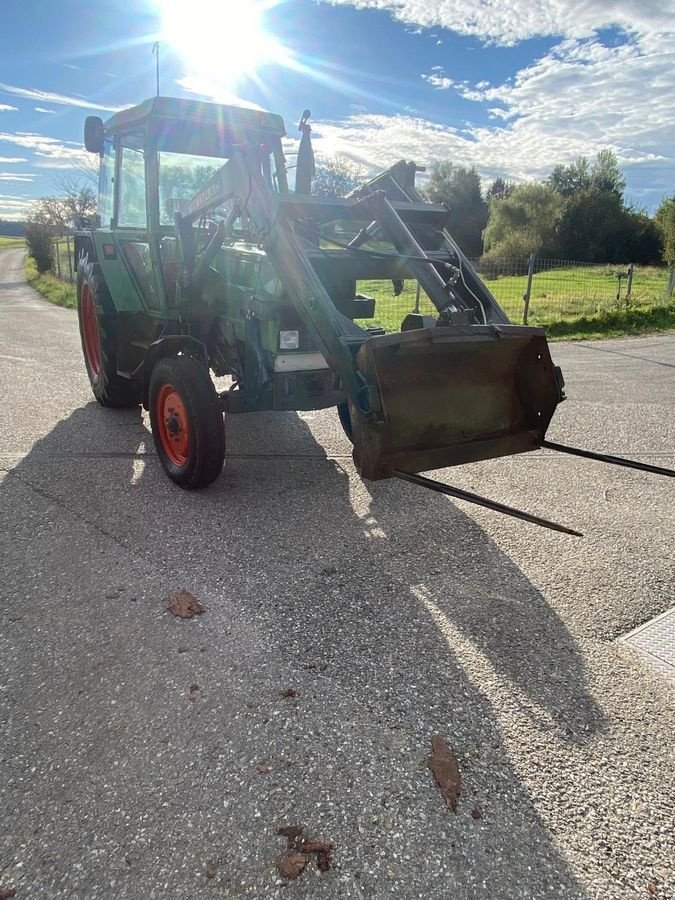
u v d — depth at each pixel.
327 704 2.23
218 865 1.65
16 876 1.61
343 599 2.90
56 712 2.16
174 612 2.75
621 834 1.77
